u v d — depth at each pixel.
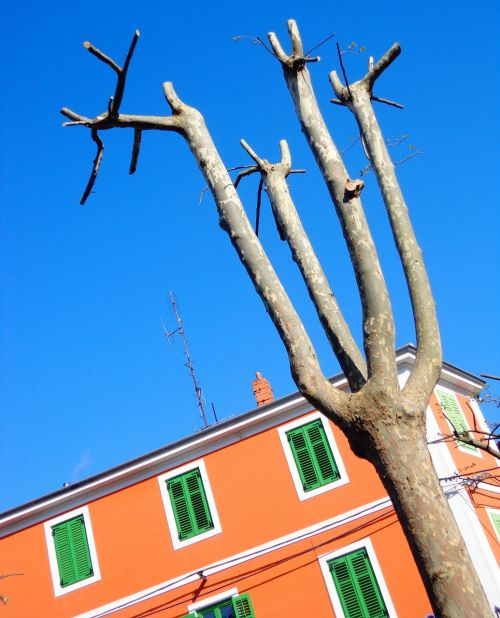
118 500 19.70
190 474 19.33
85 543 19.58
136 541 19.14
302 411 18.98
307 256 6.90
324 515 17.84
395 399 5.89
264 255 6.74
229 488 18.84
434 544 5.43
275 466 18.69
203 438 19.27
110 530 19.47
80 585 19.19
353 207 6.55
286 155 7.60
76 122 6.93
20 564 19.89
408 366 18.14
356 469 18.03
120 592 18.81
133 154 7.36
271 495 18.45
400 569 16.81
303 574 17.50
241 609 17.59
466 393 20.50
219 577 18.14
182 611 18.11
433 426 17.84
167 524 19.03
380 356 6.01
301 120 7.30
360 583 17.02
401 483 5.66
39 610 19.28
